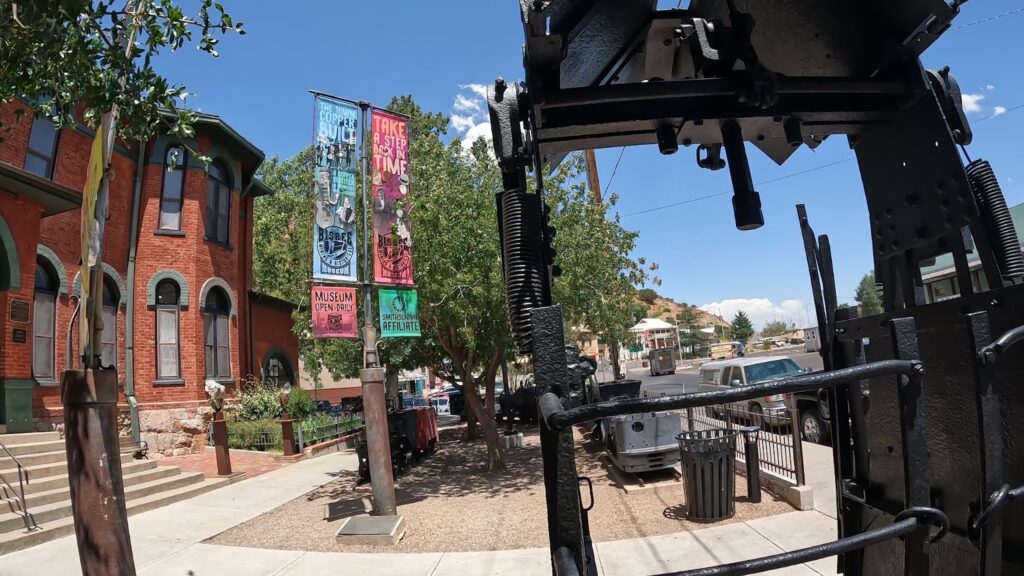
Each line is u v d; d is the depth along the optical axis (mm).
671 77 2303
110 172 4121
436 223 9742
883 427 1993
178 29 4207
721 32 1965
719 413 11016
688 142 2490
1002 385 1790
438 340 12164
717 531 6352
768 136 2418
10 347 10023
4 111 11188
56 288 12234
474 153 11438
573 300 12055
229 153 16562
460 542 6953
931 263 2211
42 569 6215
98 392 3805
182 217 15125
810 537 5871
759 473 7539
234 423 15055
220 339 16109
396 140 8734
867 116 2166
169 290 14820
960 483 1768
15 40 3938
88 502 3725
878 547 2016
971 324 1577
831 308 2422
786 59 2227
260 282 22594
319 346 13930
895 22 1984
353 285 8266
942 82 2137
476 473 11539
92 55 3996
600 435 13016
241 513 8734
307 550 6840
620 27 1967
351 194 8305
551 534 1448
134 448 11586
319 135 8109
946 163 1946
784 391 1330
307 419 15711
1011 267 1996
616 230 16594
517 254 1763
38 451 9320
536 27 1640
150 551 6934
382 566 6211
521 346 1722
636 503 7973
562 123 2039
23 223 10438
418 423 13062
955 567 1760
